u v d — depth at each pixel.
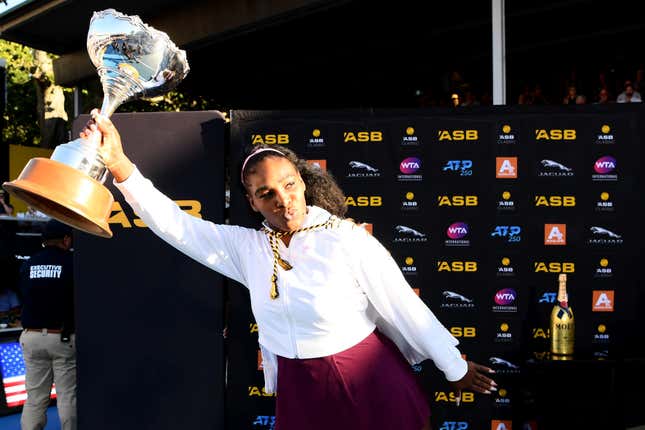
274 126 2.90
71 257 3.48
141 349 2.95
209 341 2.92
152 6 5.96
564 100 6.10
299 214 1.51
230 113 2.92
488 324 2.82
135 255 2.95
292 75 8.33
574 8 5.93
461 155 2.83
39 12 5.98
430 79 7.35
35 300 3.40
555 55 6.41
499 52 3.67
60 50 7.13
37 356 3.43
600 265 2.79
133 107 10.05
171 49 1.34
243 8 5.32
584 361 2.52
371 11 6.15
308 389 1.50
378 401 1.47
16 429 4.05
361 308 1.52
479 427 2.81
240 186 1.62
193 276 2.93
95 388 2.97
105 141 1.34
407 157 2.86
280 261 1.51
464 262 2.83
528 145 2.81
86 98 10.36
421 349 1.55
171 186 2.94
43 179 1.17
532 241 2.81
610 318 2.78
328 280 1.47
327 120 2.88
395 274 1.51
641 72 5.63
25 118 12.93
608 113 2.78
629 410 2.60
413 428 1.50
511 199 2.81
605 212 2.79
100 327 2.97
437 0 5.91
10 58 11.69
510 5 5.86
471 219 2.83
